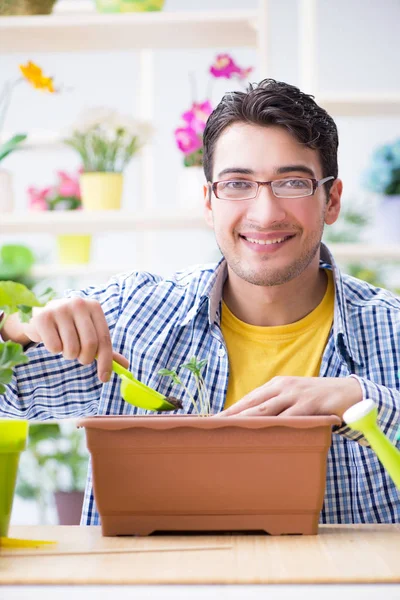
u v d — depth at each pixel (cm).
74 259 318
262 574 82
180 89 398
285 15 407
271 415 112
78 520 298
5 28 285
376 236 362
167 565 87
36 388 165
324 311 167
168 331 164
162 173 393
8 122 399
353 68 409
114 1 282
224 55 291
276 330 164
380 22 408
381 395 117
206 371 161
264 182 148
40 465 323
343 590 79
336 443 155
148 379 163
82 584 81
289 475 105
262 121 146
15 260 313
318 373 162
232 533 107
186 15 280
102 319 123
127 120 286
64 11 307
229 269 164
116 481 105
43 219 286
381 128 404
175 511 105
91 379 168
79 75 400
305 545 98
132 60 399
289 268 153
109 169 290
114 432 104
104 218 284
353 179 403
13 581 81
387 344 162
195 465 105
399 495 153
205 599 78
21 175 391
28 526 115
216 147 153
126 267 315
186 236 404
